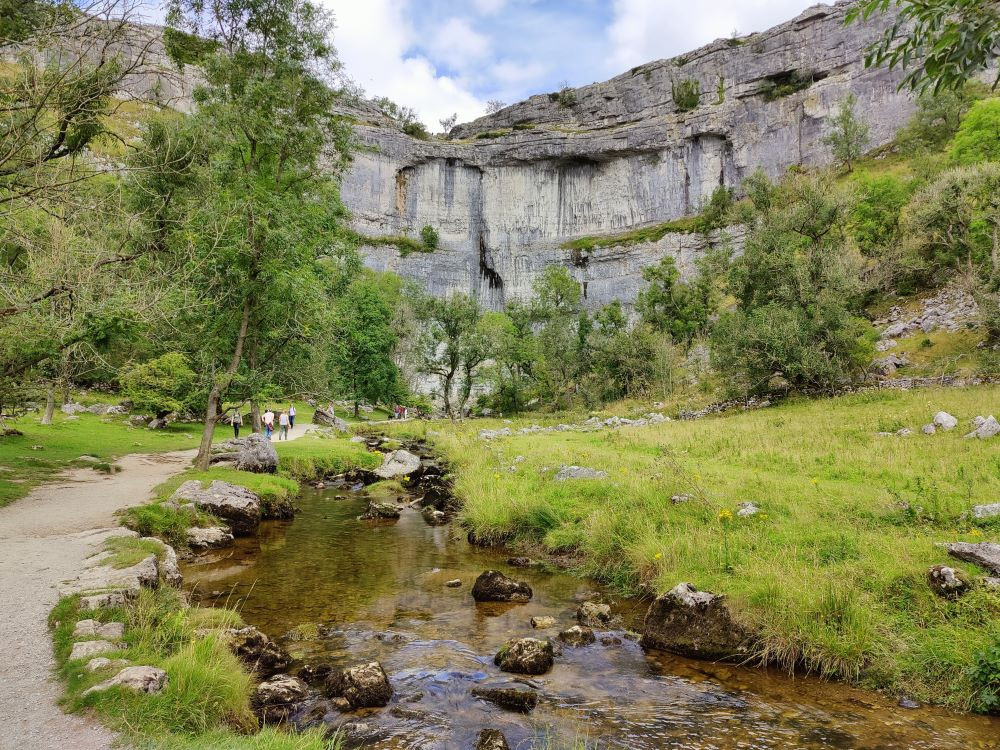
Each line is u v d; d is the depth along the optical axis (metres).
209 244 14.59
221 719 4.79
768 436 19.28
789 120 84.62
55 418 28.80
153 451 22.25
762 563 8.02
